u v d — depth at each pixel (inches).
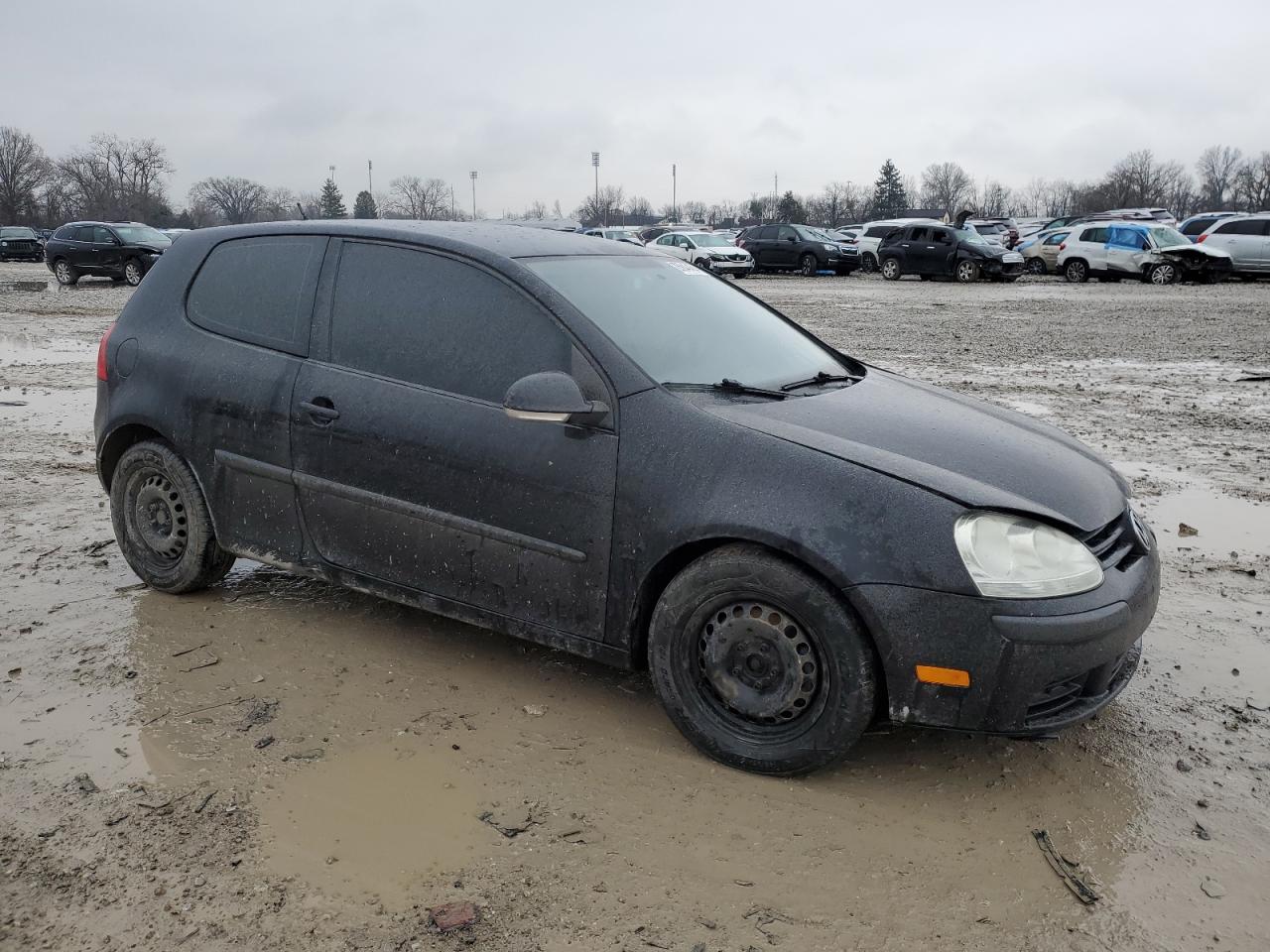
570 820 115.2
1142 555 130.3
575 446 132.3
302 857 108.0
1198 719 141.9
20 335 593.3
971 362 489.4
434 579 146.3
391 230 154.6
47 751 128.5
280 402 156.5
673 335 145.9
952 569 114.3
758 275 1396.4
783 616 121.7
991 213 4874.5
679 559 129.2
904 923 100.0
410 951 95.1
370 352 151.1
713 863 108.4
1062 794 122.8
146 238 1058.1
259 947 95.3
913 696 116.5
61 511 230.7
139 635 162.9
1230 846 113.3
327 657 155.3
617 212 4911.4
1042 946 97.3
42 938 96.0
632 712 140.3
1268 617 176.9
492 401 139.5
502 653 157.9
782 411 133.8
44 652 156.8
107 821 113.7
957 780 125.3
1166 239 1174.3
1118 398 390.0
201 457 166.1
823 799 120.6
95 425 181.2
